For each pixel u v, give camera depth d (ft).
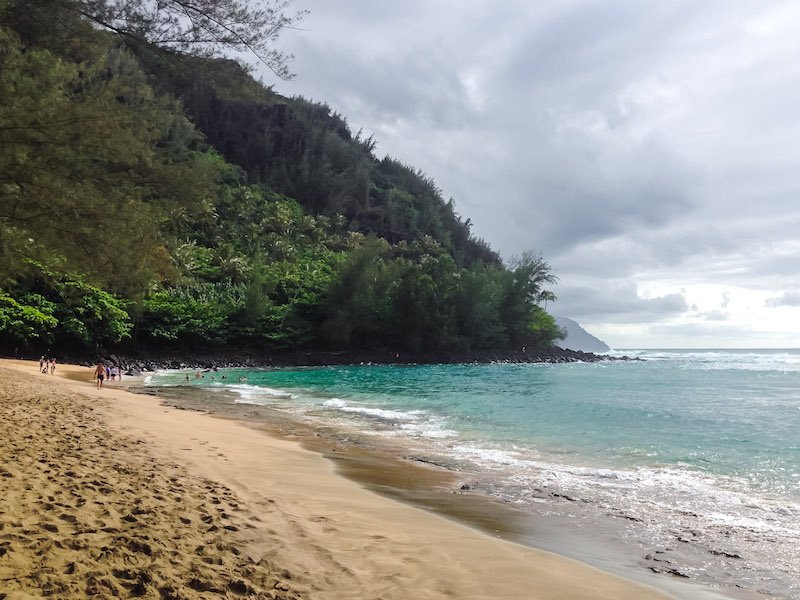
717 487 31.68
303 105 530.27
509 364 253.03
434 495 29.12
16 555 12.94
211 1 29.66
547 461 39.11
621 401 83.61
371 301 246.68
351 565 16.83
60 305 150.20
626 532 23.35
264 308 220.84
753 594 17.04
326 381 129.29
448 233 502.38
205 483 25.21
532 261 298.15
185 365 182.60
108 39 32.78
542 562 18.75
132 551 14.56
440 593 15.46
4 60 28.99
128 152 31.89
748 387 113.39
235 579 13.94
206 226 291.17
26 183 28.68
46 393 58.18
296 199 432.66
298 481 29.86
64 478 21.16
